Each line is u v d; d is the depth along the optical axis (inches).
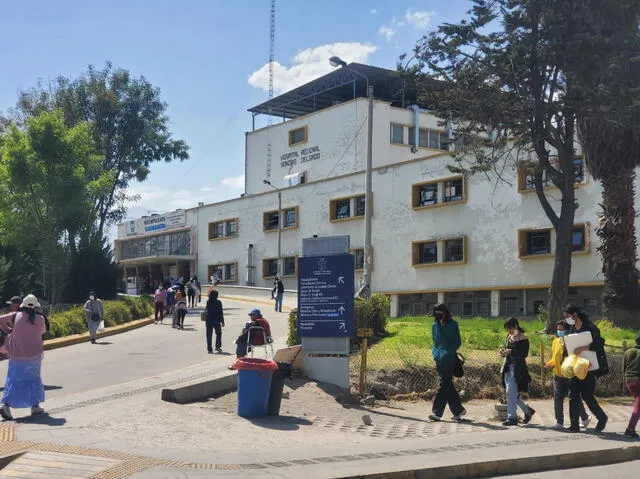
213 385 482.3
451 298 1435.8
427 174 1487.5
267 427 402.0
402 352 633.0
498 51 837.2
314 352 539.5
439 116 924.0
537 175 890.7
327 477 279.6
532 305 1293.1
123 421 382.0
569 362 406.0
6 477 266.1
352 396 517.0
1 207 1275.8
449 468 308.5
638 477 315.3
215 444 347.3
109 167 1930.4
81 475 268.8
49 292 1331.2
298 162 2068.2
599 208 1182.3
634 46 793.6
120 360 697.0
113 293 1441.9
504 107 846.5
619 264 890.7
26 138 1259.8
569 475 321.1
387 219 1566.2
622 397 606.9
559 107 816.9
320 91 2086.6
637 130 827.4
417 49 879.7
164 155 2016.5
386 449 349.7
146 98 1990.7
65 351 800.3
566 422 461.7
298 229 1829.5
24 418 385.4
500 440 382.6
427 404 535.8
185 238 2319.1
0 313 1012.5
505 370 450.0
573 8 791.7
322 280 538.0
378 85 2010.3
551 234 1269.7
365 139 1861.5
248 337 542.9
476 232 1380.4
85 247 1428.4
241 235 2050.9
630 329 864.3
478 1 836.0
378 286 1572.3
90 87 1893.5
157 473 274.5
